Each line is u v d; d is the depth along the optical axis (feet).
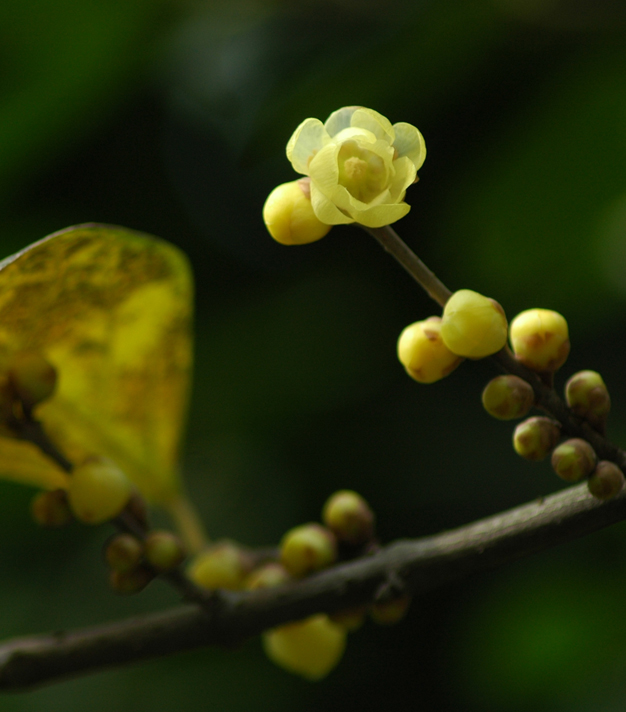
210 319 4.70
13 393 1.94
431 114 3.64
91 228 1.93
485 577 4.17
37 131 3.02
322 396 4.59
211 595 1.98
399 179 1.86
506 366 1.91
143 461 2.09
